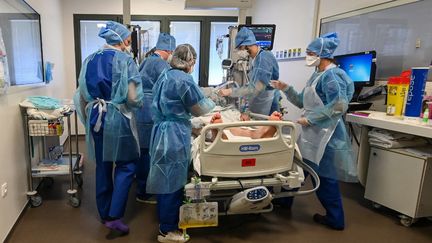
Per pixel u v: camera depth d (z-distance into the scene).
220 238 2.12
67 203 2.58
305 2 3.97
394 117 2.49
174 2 5.00
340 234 2.22
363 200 2.83
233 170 1.83
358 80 2.99
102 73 2.00
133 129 2.09
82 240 2.05
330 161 2.18
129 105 2.06
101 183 2.14
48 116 2.35
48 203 2.57
